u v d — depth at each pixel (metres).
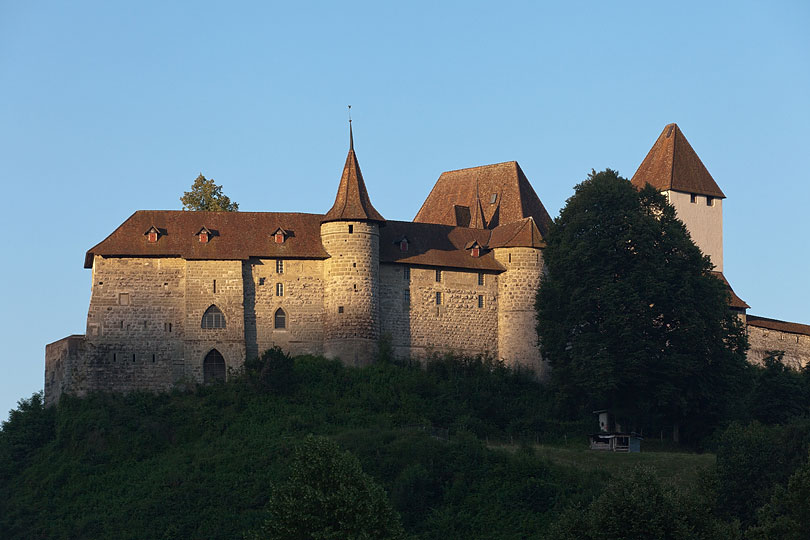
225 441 108.00
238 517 97.62
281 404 112.38
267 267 119.56
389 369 116.81
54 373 117.62
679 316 110.62
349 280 118.69
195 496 100.50
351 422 109.69
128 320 116.56
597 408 114.94
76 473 106.56
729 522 83.06
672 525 74.44
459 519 92.81
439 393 115.44
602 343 109.69
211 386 115.50
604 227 114.12
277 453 104.62
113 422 110.88
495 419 113.69
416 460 99.25
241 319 117.50
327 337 118.75
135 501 101.62
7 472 109.50
